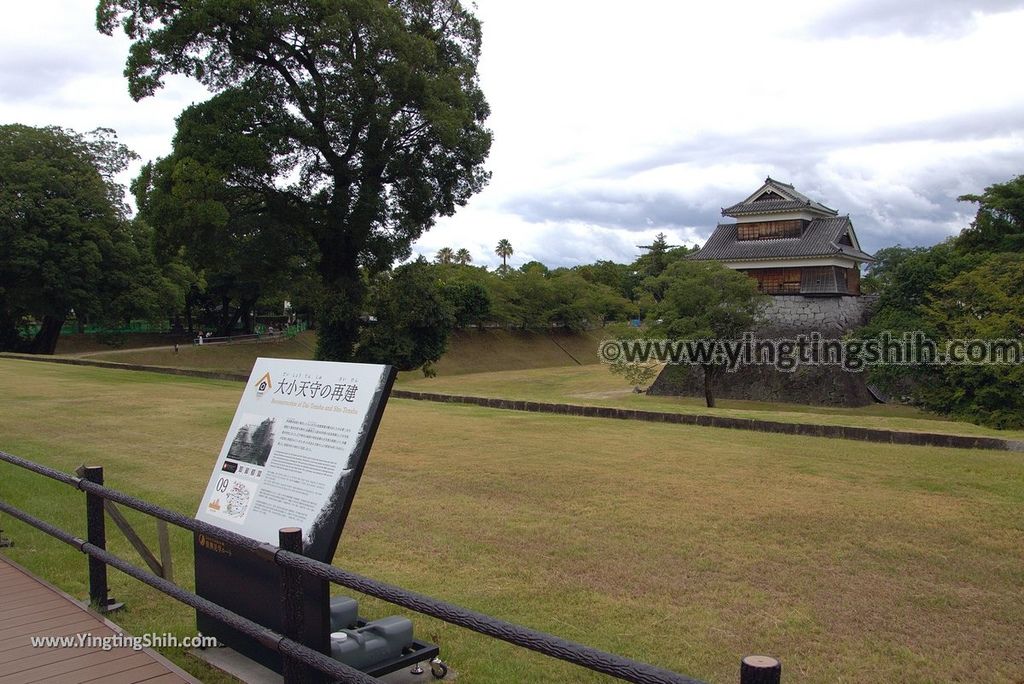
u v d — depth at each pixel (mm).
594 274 80312
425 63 27219
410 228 31047
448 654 4383
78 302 39219
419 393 19469
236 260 28859
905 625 4719
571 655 2092
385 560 6035
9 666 3936
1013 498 7672
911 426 12391
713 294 28734
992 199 34250
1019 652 4348
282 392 4289
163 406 15523
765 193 40031
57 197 38688
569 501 7820
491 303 53531
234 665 4020
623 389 39188
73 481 4820
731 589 5332
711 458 10102
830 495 7926
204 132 24812
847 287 39844
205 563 4332
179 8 24672
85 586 5477
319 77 27312
